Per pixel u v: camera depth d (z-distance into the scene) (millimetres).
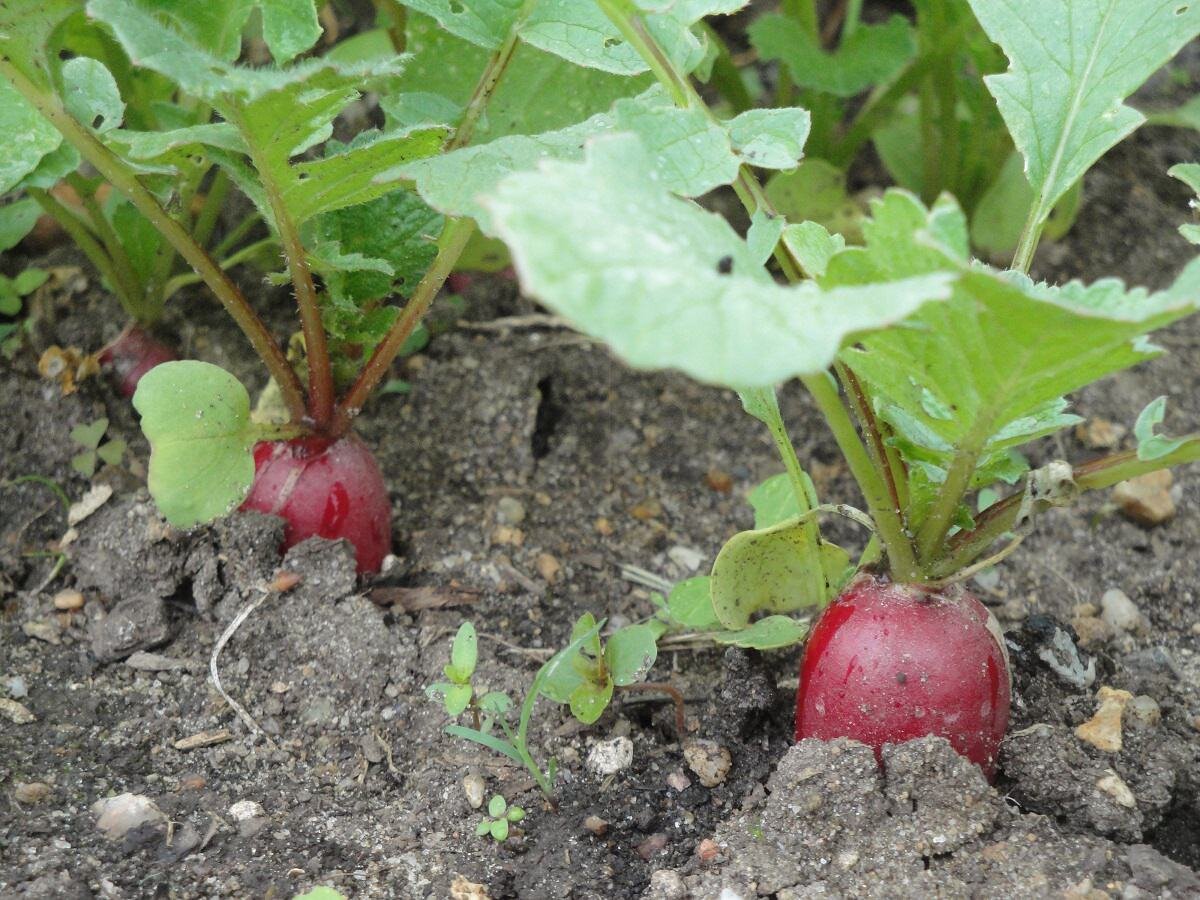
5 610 386
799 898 325
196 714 366
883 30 456
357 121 482
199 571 379
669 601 375
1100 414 451
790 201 468
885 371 317
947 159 481
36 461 411
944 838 331
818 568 360
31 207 421
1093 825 341
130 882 333
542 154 344
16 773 351
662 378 459
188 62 317
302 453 380
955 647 334
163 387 355
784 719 368
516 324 464
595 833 349
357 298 374
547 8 361
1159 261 490
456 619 390
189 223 452
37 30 333
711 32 452
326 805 352
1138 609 404
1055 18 356
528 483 430
